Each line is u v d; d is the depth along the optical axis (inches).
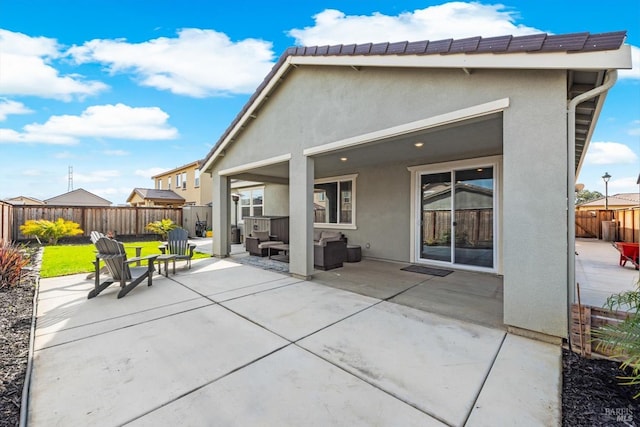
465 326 136.9
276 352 112.0
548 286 118.7
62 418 76.5
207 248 432.8
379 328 134.7
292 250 240.8
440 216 283.0
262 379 94.4
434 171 283.6
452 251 274.2
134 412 79.1
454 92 144.8
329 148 209.2
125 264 183.5
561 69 114.5
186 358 107.4
